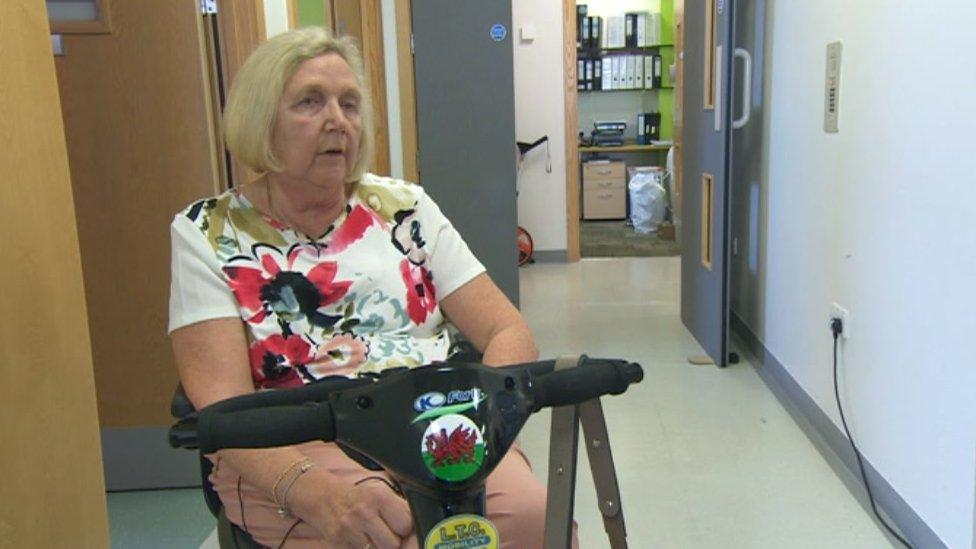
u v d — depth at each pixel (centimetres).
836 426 259
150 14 227
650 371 345
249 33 254
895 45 210
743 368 346
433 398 81
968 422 176
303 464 112
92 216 237
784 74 312
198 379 125
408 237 144
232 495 123
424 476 80
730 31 317
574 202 586
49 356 142
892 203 214
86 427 153
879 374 224
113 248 239
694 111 383
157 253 239
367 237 140
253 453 114
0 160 130
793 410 298
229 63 246
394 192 146
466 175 388
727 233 338
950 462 184
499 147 386
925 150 193
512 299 396
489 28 375
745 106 335
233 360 127
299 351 131
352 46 139
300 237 135
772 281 333
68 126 232
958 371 179
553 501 98
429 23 375
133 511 240
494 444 82
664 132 795
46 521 140
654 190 708
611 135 780
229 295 130
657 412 299
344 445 81
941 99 184
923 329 197
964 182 175
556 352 375
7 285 131
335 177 132
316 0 492
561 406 91
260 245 133
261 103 129
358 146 139
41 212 141
